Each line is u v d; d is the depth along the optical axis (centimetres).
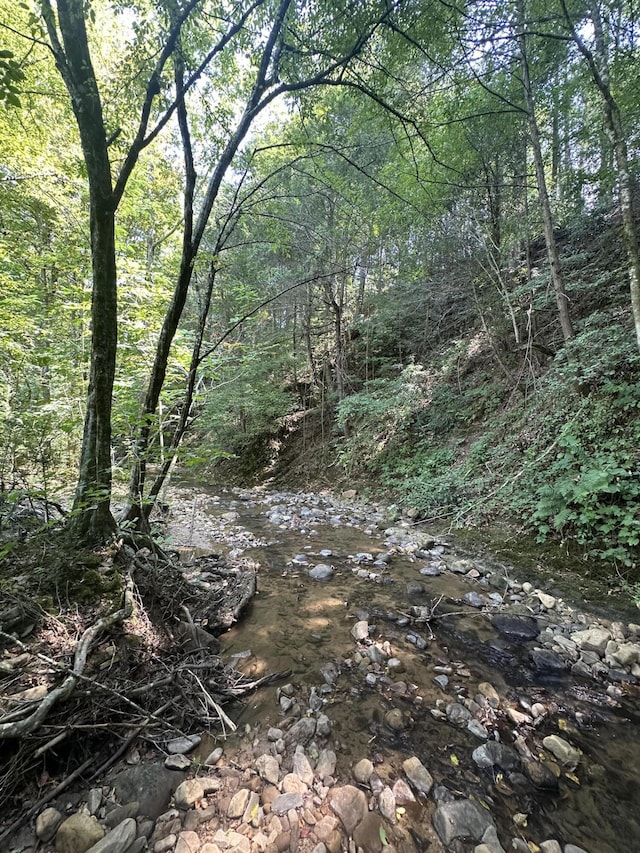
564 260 631
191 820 159
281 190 673
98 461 287
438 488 654
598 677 267
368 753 198
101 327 284
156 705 213
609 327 510
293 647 291
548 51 525
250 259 828
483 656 288
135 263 534
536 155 540
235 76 355
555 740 207
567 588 384
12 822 152
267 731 208
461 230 693
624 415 461
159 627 262
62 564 252
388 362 1062
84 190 604
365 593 388
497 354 754
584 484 419
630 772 193
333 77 368
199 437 1286
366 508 759
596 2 398
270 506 811
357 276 1007
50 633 209
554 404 573
